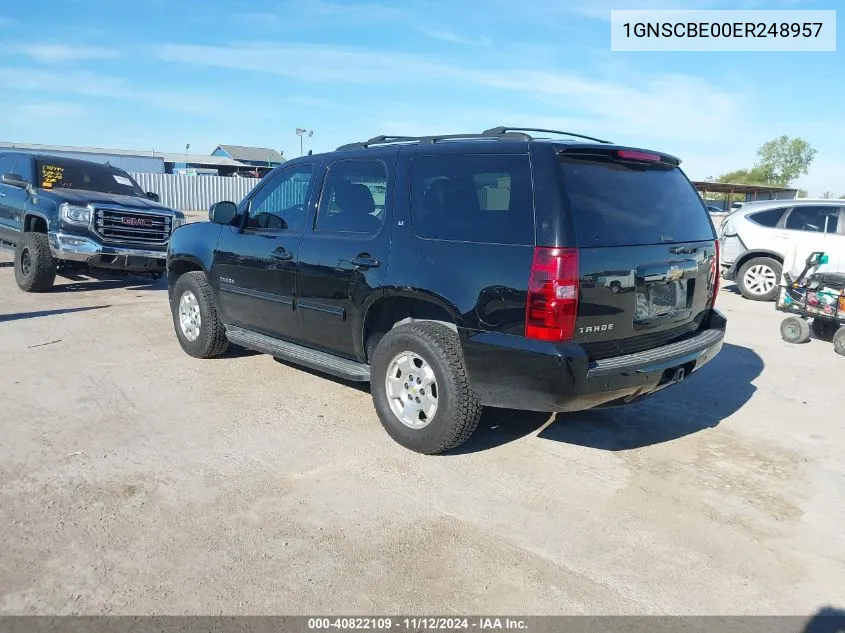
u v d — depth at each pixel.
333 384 5.70
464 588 2.93
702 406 5.44
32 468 3.93
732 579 3.06
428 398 4.18
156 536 3.25
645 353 3.95
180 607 2.74
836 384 6.13
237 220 5.74
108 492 3.67
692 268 4.32
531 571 3.07
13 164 10.98
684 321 4.39
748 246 10.87
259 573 2.99
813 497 3.88
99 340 6.99
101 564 3.01
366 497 3.71
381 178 4.55
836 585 3.04
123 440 4.39
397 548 3.22
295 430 4.65
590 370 3.59
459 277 3.90
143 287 10.87
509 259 3.70
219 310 5.96
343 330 4.71
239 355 6.57
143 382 5.61
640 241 3.92
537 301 3.57
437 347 4.02
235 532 3.31
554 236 3.55
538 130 4.39
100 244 9.48
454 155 4.14
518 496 3.78
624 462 4.30
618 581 3.02
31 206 9.78
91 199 9.62
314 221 4.98
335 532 3.34
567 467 4.19
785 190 35.22
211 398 5.26
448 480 3.95
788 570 3.15
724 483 4.03
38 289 9.84
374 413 5.02
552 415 5.13
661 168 4.41
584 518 3.56
